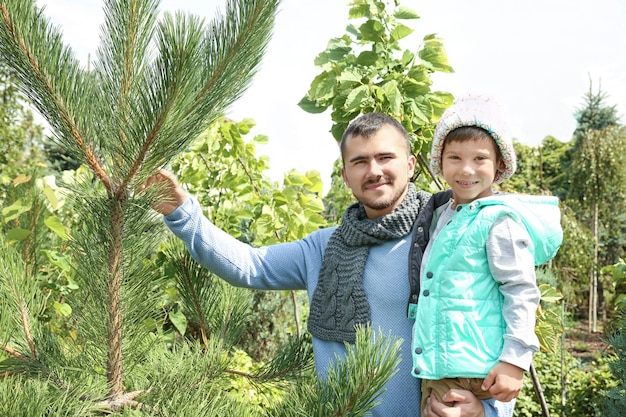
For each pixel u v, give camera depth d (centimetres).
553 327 275
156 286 170
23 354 166
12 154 747
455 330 152
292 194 350
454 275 156
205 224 186
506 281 152
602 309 1288
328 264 183
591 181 1288
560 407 505
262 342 524
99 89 145
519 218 158
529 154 1748
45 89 136
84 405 148
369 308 172
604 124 1688
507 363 146
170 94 134
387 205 177
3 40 130
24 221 252
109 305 156
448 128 168
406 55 271
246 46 145
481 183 164
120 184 148
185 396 158
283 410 140
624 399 336
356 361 130
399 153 178
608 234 1315
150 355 185
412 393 165
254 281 194
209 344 196
